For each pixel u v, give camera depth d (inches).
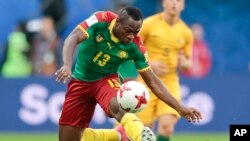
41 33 1935.3
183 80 1744.6
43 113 1744.6
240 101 1759.4
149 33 1263.5
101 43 988.6
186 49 1289.4
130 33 959.0
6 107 1749.5
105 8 1998.0
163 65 1232.8
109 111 979.9
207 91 1752.0
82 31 975.0
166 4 1267.2
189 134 1720.0
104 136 1081.4
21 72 1956.2
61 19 2063.2
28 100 1750.7
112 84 1006.4
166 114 1214.3
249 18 2132.1
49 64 1923.0
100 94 1003.9
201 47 1943.9
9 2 2158.0
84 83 1020.5
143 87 952.3
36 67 1932.8
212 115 1752.0
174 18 1268.5
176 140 1584.6
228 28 2128.4
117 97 956.6
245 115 1756.9
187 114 995.9
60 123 1053.2
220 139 1604.3
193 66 1935.3
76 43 974.4
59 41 1996.8
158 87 1003.9
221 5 2128.4
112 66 1009.5
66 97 1044.5
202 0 2126.0
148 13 2031.3
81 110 1039.6
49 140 1588.3
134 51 993.5
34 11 2068.2
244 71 2121.1
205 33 2124.8
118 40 984.9
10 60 1959.9
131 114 953.5
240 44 2126.0
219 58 2117.4
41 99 1745.8
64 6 2069.4
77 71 1025.5
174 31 1269.7
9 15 2151.8
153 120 1245.1
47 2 2060.8
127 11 955.3
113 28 979.3
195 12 2126.0
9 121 1750.7
